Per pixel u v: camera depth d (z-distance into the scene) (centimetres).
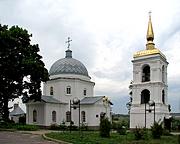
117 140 2817
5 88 4891
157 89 5472
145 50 5775
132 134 3609
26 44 5041
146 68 5781
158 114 5334
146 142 2692
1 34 4609
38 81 5091
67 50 6738
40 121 5769
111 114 6359
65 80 6184
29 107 5994
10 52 4766
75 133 3547
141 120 5516
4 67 4719
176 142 2748
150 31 5903
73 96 6188
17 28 4950
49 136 3077
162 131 3347
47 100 5800
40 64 5038
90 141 2606
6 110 4922
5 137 3038
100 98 6062
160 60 5584
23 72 4850
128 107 6103
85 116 5988
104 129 3164
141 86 5653
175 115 5297
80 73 6394
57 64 6475
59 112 5975
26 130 4222
